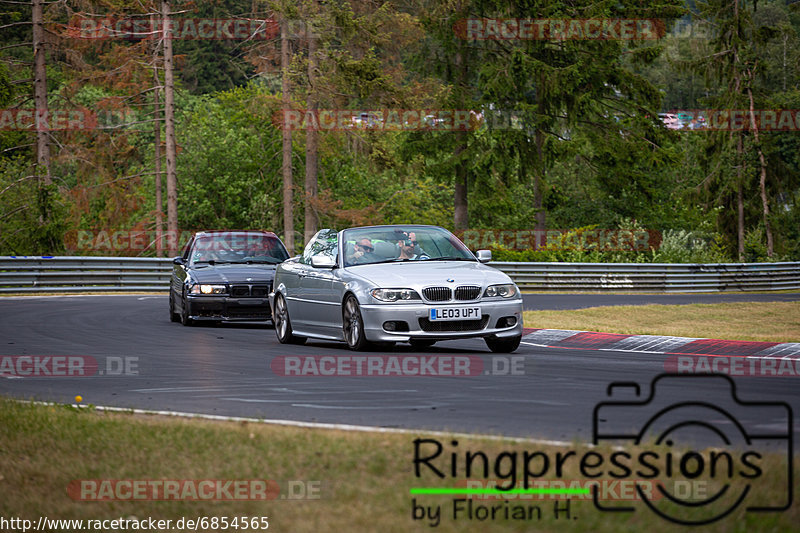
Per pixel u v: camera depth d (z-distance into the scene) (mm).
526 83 179500
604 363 42531
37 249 133375
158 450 21844
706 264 141750
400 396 31938
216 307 65438
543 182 182000
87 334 59781
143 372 40531
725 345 50156
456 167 182625
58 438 23625
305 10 159125
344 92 164625
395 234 51469
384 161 168250
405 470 18938
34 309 82250
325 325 50031
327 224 180875
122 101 175750
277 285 55656
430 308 45344
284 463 19953
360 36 163250
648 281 135625
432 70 183000
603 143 182375
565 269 131250
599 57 177875
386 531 15312
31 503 17984
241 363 43406
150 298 101250
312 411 28844
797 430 23844
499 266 128000
